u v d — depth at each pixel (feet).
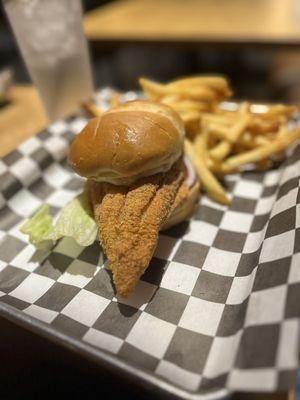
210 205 1.04
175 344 0.69
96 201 0.85
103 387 0.69
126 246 0.73
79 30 1.30
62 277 0.86
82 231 0.87
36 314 0.75
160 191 0.83
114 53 2.82
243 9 2.30
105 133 0.82
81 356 0.67
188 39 1.92
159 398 0.60
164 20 2.24
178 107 1.10
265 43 1.81
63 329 0.68
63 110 1.39
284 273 0.69
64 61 1.29
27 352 0.75
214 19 2.16
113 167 0.80
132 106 0.91
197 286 0.81
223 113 1.22
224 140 1.11
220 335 0.70
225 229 0.96
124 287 0.72
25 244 0.95
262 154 1.08
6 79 1.59
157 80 2.75
